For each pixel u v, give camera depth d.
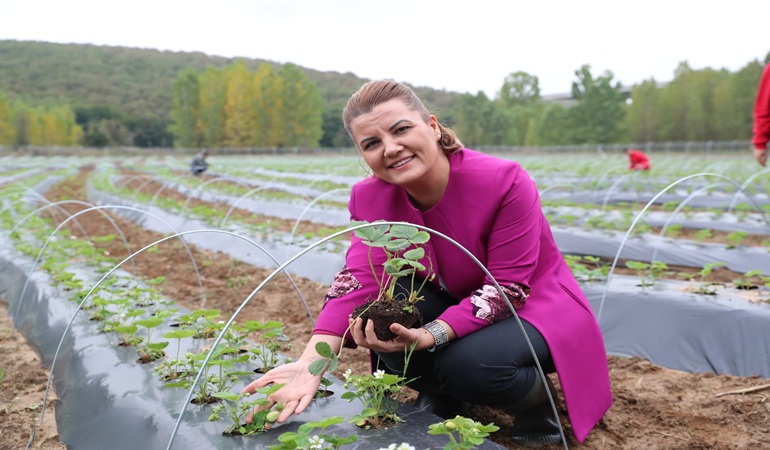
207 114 75.38
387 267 2.14
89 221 12.62
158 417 2.60
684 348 4.25
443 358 2.54
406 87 2.42
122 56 132.25
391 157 2.35
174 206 13.29
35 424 3.36
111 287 5.38
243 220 11.09
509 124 72.81
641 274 5.72
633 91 65.88
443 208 2.58
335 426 2.36
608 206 12.16
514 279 2.53
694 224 9.98
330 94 108.38
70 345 3.92
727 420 3.13
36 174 27.33
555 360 2.57
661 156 39.66
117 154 67.06
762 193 13.30
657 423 3.11
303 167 30.05
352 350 4.34
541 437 2.81
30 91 106.00
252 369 3.10
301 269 7.04
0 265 7.43
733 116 57.25
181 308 4.67
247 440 2.28
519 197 2.54
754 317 4.18
